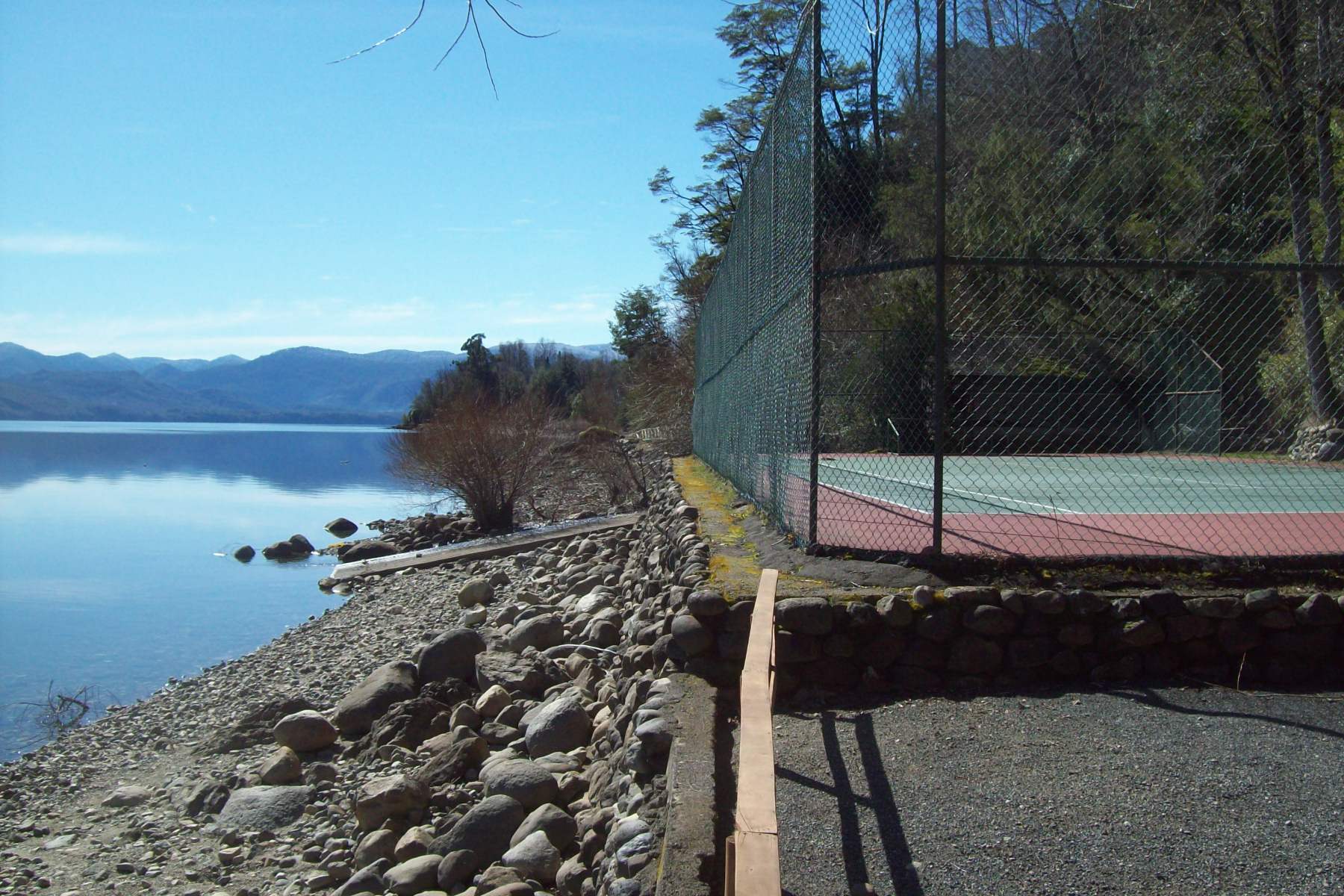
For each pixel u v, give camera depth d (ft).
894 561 18.30
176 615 54.03
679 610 18.54
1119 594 16.89
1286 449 43.21
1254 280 39.14
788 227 22.12
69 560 74.69
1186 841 11.03
